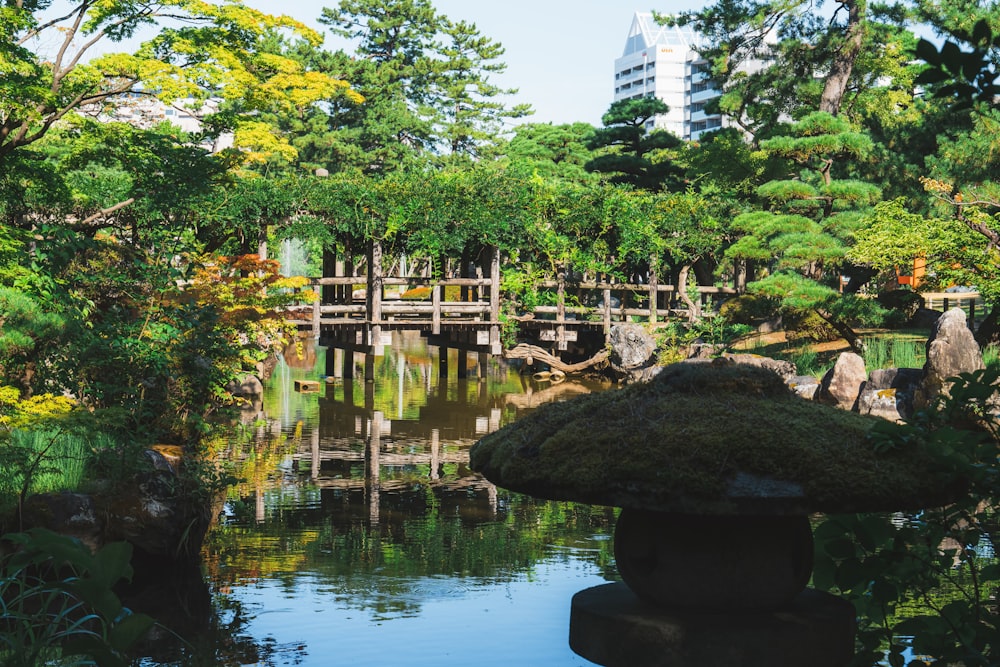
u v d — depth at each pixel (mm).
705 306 29891
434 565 8867
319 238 24609
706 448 4797
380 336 25234
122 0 16844
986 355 18469
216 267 19641
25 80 15836
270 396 22406
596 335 29250
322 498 11930
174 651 6582
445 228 26109
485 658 6316
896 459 4840
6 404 11227
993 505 5020
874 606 5207
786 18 30906
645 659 4910
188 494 9297
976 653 4484
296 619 7262
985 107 22719
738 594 4953
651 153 52906
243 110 19703
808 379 19672
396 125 53969
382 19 57938
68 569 8039
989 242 19797
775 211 29484
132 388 11844
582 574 8586
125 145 18203
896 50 33656
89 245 13719
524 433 5445
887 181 28516
